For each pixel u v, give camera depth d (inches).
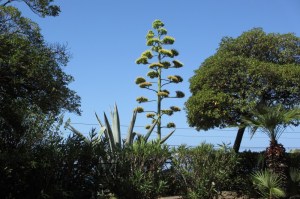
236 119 712.4
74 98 420.2
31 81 363.6
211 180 478.0
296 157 566.6
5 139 342.6
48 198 326.3
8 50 344.8
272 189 488.1
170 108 754.2
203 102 693.9
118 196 392.8
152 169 425.7
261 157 537.0
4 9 376.5
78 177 357.7
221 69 704.4
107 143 398.6
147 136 549.3
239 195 553.0
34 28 393.1
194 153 480.7
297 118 504.4
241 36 768.3
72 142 362.0
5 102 349.4
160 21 795.4
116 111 540.7
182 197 474.0
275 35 758.5
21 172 319.0
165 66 778.2
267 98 708.7
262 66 677.3
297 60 754.2
